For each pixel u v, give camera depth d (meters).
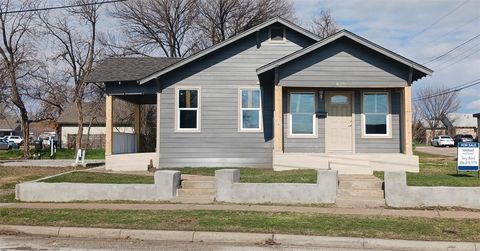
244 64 20.16
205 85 20.06
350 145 19.39
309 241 9.15
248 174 16.38
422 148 57.31
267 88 20.02
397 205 12.41
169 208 12.27
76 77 40.78
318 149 19.38
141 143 26.77
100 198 13.64
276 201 13.02
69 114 58.22
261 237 9.32
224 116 20.02
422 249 8.76
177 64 19.75
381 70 18.31
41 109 60.09
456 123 93.56
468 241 8.88
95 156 38.97
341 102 19.58
